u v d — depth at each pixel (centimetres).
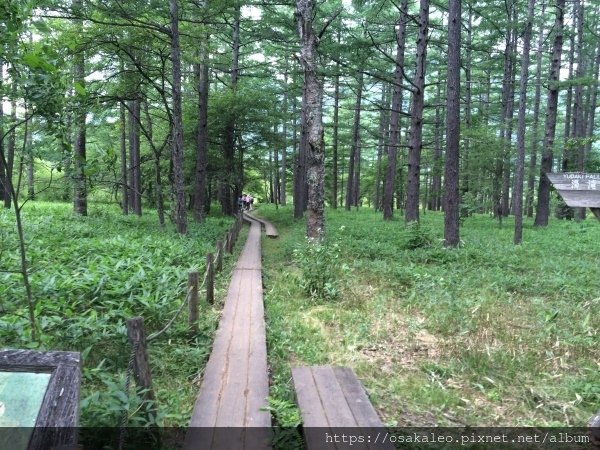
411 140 1825
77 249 980
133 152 2477
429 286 833
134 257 923
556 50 1992
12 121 468
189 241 1291
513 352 559
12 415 214
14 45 414
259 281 948
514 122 2441
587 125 3225
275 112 2633
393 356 567
